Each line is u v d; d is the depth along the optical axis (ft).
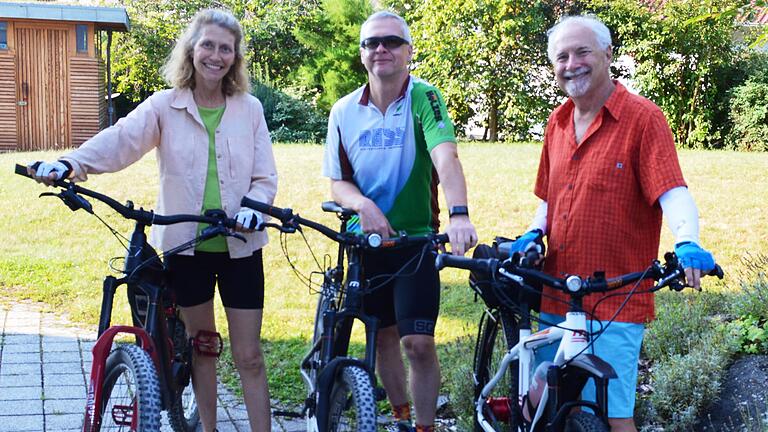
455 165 13.71
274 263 28.86
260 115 14.85
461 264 11.70
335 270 13.92
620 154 12.46
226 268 14.49
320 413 12.62
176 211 14.25
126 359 12.05
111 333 12.21
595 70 12.47
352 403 12.42
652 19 62.49
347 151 14.90
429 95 14.40
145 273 13.14
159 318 13.21
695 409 16.15
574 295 11.25
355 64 76.79
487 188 39.24
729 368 17.12
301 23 84.48
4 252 29.55
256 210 12.98
